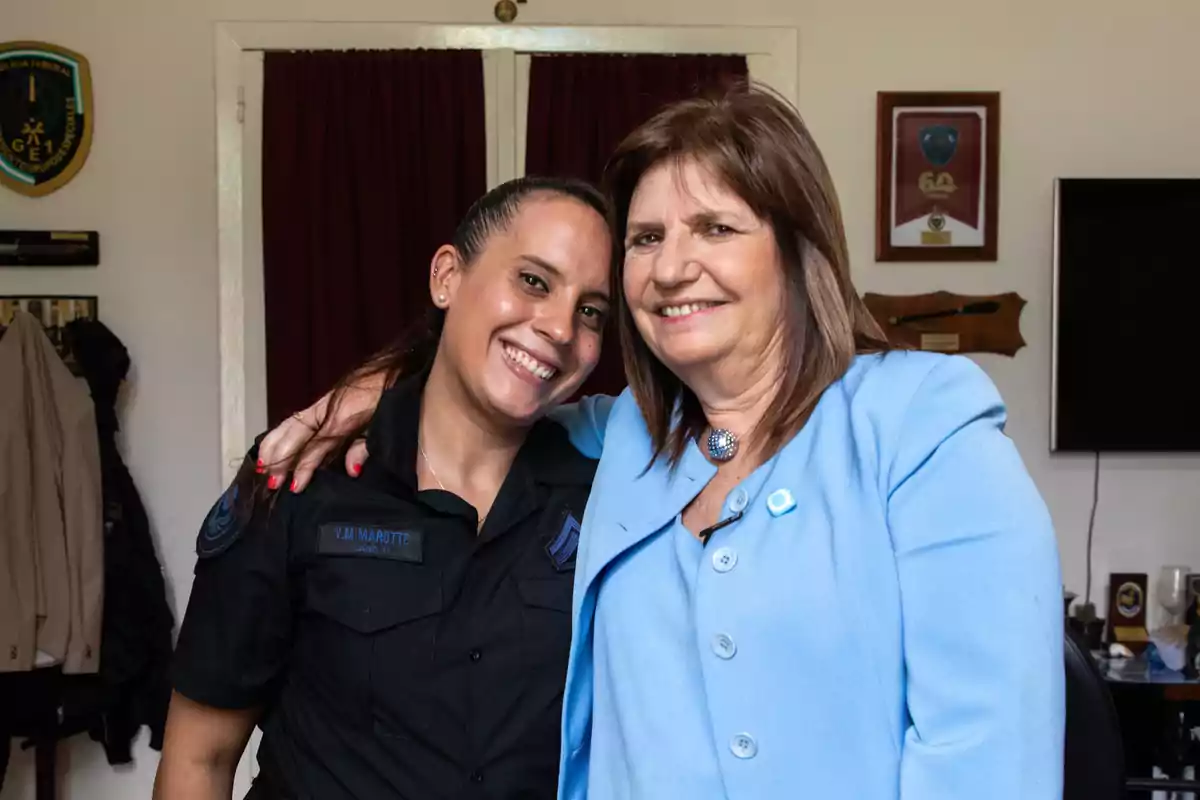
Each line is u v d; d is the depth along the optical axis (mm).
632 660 948
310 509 1132
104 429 2582
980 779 748
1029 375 2809
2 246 2650
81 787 2697
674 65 2701
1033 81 2783
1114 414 2754
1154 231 2730
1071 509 2826
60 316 2695
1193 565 2818
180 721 1169
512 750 1067
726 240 943
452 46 2699
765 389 992
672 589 958
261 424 2754
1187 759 2480
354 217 2672
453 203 2668
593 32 2709
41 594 2416
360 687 1071
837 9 2754
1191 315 2740
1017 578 775
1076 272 2738
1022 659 758
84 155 2699
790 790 830
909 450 843
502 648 1086
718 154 931
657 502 1013
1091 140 2791
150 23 2691
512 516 1136
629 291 1005
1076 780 1086
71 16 2684
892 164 2764
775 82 2746
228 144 2705
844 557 837
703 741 885
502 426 1176
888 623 818
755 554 892
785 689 843
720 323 944
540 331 1095
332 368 2658
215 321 2744
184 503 2752
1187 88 2787
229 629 1114
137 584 2580
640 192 997
